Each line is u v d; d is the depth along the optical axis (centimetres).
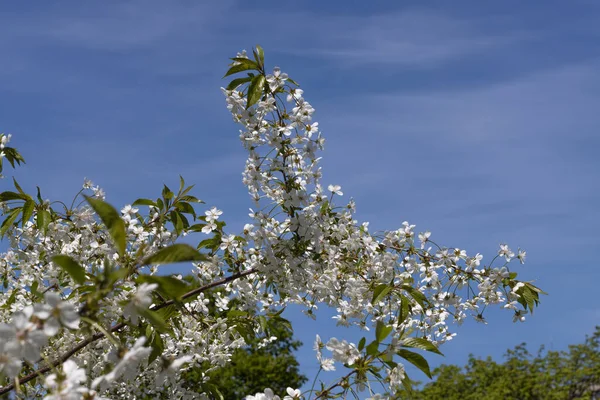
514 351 1573
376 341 263
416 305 447
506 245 453
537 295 441
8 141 434
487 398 1454
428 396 1577
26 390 376
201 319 432
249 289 445
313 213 415
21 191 392
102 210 195
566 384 1412
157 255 196
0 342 183
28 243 443
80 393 189
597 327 1444
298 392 284
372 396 275
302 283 424
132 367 198
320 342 320
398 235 441
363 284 434
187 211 418
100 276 197
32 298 421
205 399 442
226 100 407
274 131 410
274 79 392
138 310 200
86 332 196
